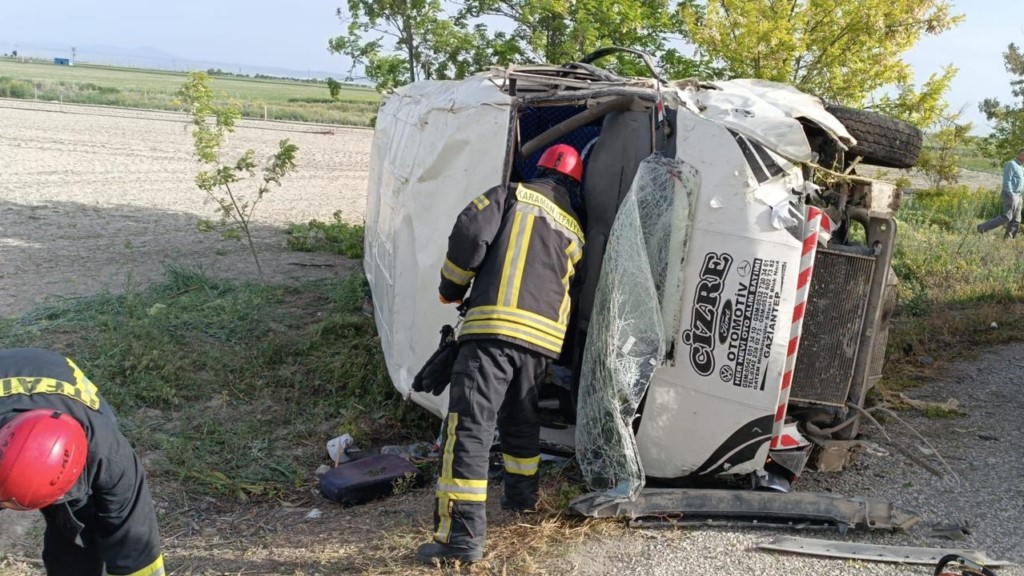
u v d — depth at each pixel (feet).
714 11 29.27
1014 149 58.90
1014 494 15.25
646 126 15.14
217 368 22.66
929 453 17.15
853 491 15.39
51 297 29.40
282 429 20.04
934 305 29.01
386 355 20.72
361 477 16.58
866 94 29.63
